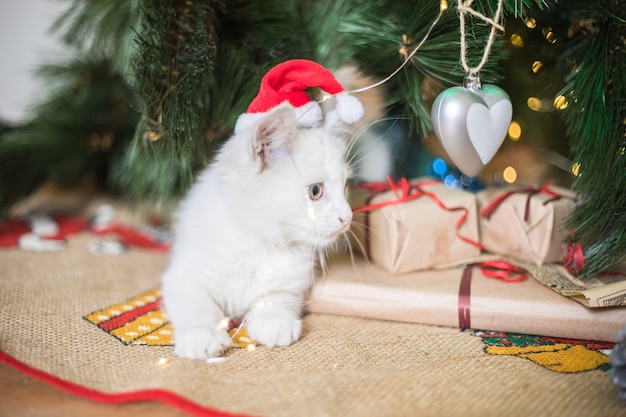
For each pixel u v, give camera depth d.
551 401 0.51
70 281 0.77
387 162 0.86
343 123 0.68
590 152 0.63
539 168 0.89
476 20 0.63
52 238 0.92
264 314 0.63
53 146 1.00
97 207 1.08
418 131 0.70
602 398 0.52
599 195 0.63
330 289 0.68
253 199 0.62
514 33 0.72
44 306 0.69
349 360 0.58
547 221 0.69
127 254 0.88
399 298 0.66
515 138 0.78
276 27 0.70
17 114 1.28
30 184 1.00
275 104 0.63
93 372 0.56
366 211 0.73
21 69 1.28
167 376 0.54
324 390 0.53
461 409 0.50
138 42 0.63
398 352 0.60
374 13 0.68
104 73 1.01
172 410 0.51
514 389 0.53
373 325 0.66
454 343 0.61
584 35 0.68
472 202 0.72
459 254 0.72
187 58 0.65
